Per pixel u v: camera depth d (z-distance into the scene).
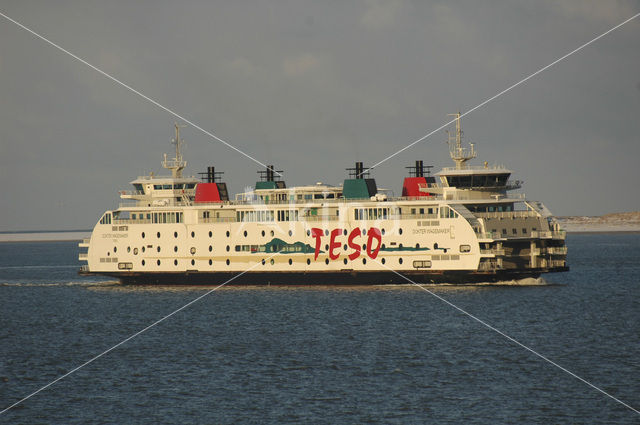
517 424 63.28
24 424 65.75
